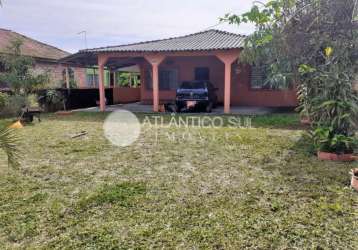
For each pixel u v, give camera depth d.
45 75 12.11
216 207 3.35
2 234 2.82
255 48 5.49
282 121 9.61
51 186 4.05
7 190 3.91
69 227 2.95
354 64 5.06
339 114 4.86
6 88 11.74
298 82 5.54
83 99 15.23
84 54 12.98
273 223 2.97
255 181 4.16
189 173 4.55
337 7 4.86
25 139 7.12
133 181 4.22
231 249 2.55
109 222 3.04
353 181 3.83
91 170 4.73
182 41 13.57
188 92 12.07
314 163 4.96
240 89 15.04
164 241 2.68
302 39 5.30
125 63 17.22
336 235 2.74
